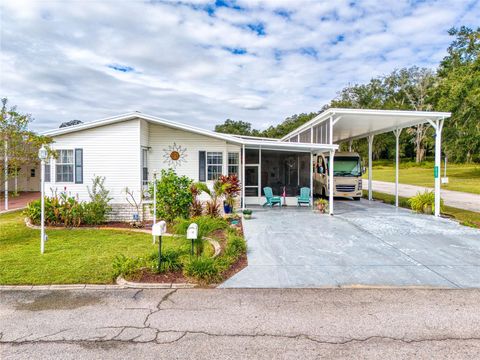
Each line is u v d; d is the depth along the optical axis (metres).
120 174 12.63
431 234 9.85
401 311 4.84
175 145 13.98
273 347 3.85
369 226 10.98
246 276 6.39
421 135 54.66
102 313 4.77
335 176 18.92
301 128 19.41
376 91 55.88
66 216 11.32
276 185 16.05
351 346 3.87
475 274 6.48
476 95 27.97
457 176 37.66
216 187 12.54
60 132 12.39
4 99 8.73
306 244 8.72
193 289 5.74
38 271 6.46
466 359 3.58
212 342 3.96
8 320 4.54
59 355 3.67
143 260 6.66
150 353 3.72
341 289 5.75
